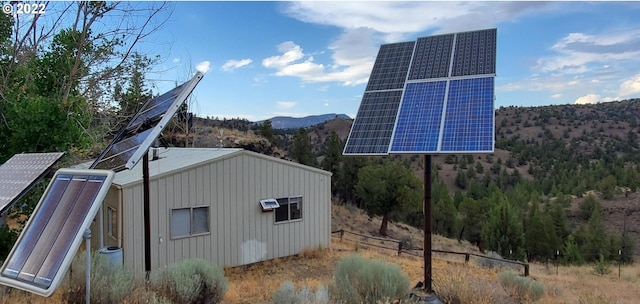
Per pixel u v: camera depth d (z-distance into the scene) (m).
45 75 11.22
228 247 11.62
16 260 3.28
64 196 3.40
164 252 10.51
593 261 34.03
